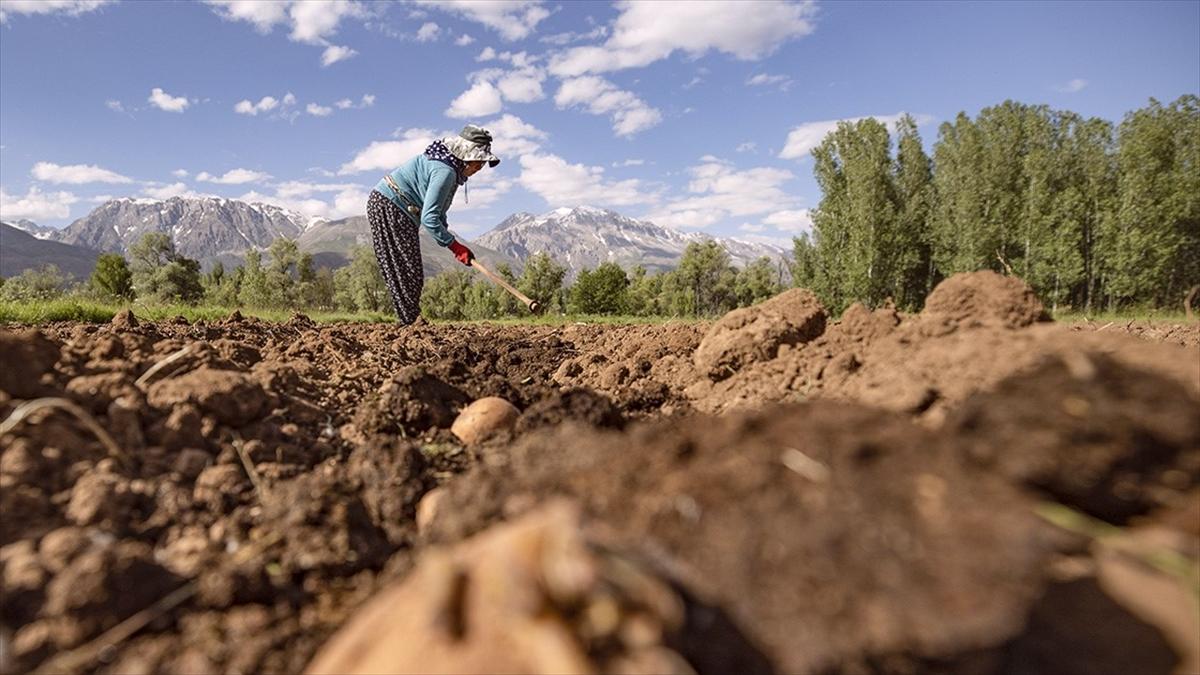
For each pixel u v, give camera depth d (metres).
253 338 5.94
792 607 1.47
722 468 1.75
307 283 92.44
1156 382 1.89
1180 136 45.22
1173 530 1.76
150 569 1.91
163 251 80.19
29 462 2.21
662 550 1.59
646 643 1.35
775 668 1.43
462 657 1.37
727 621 1.50
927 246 51.78
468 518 1.99
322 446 3.02
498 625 1.39
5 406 2.42
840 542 1.51
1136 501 1.76
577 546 1.44
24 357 2.65
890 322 3.62
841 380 3.23
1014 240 45.19
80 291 19.78
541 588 1.38
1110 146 46.56
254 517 2.33
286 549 2.18
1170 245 40.69
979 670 1.45
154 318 9.80
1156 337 6.91
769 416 2.00
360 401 3.79
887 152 49.22
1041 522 1.53
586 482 1.90
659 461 1.87
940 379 2.59
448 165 7.67
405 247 8.02
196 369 3.27
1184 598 1.66
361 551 2.22
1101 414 1.79
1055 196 45.41
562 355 6.21
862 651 1.42
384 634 1.54
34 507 2.10
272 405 3.16
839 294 49.50
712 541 1.60
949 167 48.94
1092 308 44.94
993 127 48.88
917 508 1.55
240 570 1.93
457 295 77.88
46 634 1.70
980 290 3.14
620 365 4.64
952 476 1.63
